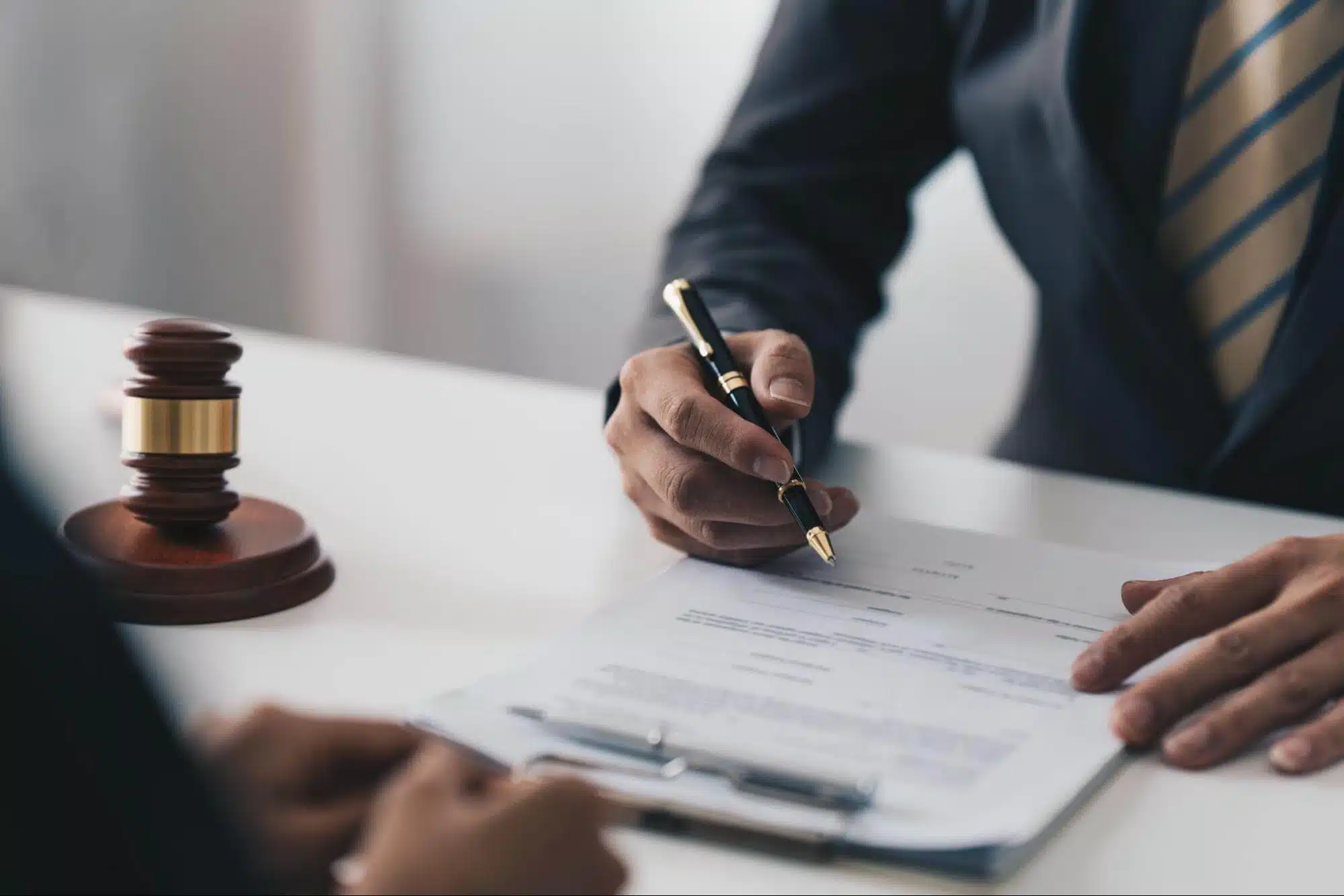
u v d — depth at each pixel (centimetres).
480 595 72
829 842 47
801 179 116
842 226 116
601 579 75
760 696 57
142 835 26
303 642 65
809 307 103
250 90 251
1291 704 56
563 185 246
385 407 109
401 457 97
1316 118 101
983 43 115
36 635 25
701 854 48
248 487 88
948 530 82
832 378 101
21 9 246
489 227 252
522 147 246
